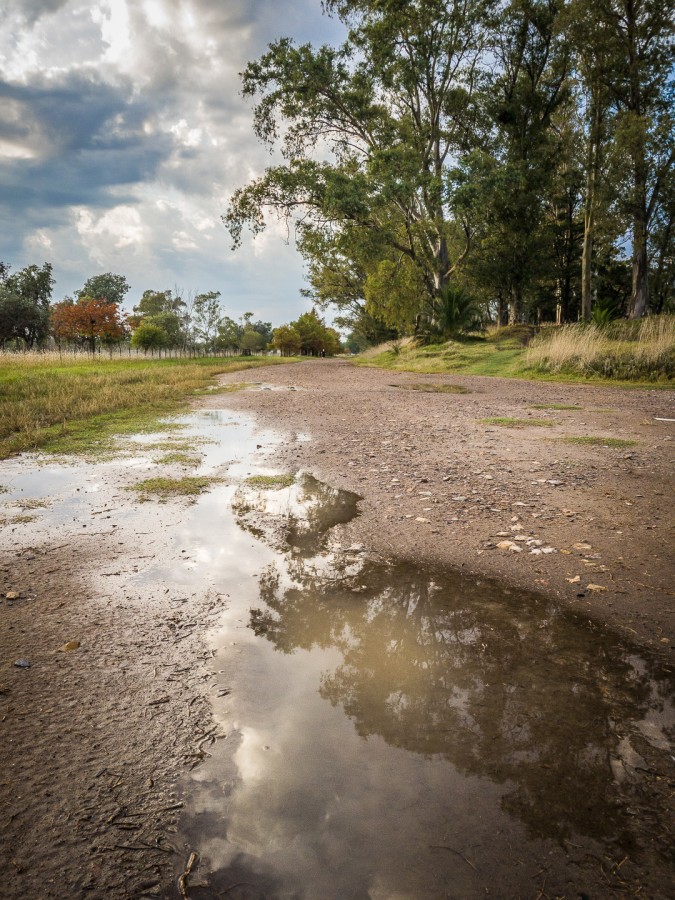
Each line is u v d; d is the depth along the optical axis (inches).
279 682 94.7
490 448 285.6
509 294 1435.8
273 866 59.9
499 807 68.4
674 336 672.4
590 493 201.8
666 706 89.0
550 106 1230.9
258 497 205.2
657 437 303.7
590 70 1138.0
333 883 57.9
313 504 197.3
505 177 1002.7
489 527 171.5
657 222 1453.0
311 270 1795.0
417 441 309.9
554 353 741.9
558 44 1168.8
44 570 139.5
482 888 57.6
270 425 373.7
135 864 60.4
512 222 1252.5
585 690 93.2
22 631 109.7
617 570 138.9
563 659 102.6
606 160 1151.6
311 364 1305.4
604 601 124.3
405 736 81.4
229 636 109.4
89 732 81.2
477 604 124.3
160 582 133.4
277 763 75.5
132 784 71.6
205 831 64.6
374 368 1105.4
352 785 71.8
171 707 87.3
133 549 154.0
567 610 121.0
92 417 400.5
